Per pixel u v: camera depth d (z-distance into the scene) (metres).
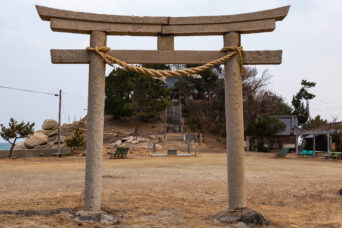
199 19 5.14
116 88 45.78
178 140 38.22
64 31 5.06
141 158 23.09
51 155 26.50
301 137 37.34
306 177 11.48
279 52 5.08
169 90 42.50
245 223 4.57
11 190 7.95
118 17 5.05
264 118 37.69
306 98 52.12
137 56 5.03
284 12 4.87
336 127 26.91
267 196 7.41
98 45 5.00
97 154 4.85
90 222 4.48
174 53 5.06
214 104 51.19
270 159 23.44
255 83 48.38
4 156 23.52
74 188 8.35
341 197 7.27
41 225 4.24
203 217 5.08
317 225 4.63
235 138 4.95
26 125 23.41
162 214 5.26
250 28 5.05
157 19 5.11
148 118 48.41
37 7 4.79
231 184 4.94
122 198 6.69
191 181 10.11
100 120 4.91
